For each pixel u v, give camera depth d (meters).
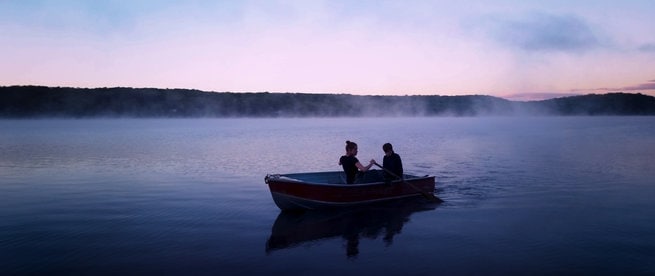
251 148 30.20
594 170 18.25
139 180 16.14
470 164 20.73
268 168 19.67
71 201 12.34
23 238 8.74
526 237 8.62
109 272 6.94
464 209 11.06
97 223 9.90
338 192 11.24
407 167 19.70
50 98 157.88
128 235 8.94
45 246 8.24
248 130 58.94
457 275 6.74
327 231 9.18
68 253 7.84
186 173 17.98
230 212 10.95
